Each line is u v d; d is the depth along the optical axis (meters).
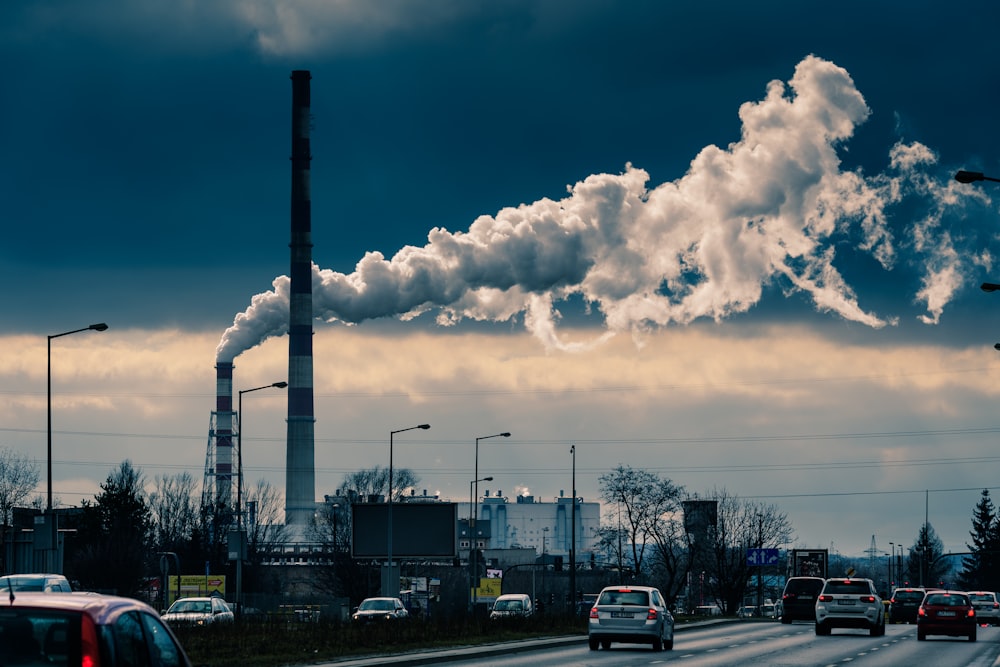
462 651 70.44
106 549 191.25
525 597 127.44
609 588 75.62
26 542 101.94
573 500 163.12
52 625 19.58
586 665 61.12
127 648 20.53
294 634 85.62
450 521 172.50
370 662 60.16
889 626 118.94
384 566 171.88
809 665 61.31
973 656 68.62
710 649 76.44
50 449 96.19
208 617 97.69
